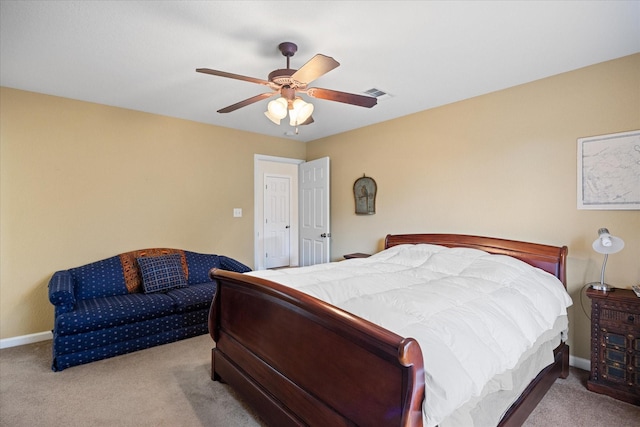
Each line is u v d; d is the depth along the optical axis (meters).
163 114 3.72
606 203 2.40
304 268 2.52
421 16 1.86
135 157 3.58
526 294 2.02
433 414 1.04
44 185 3.07
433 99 3.21
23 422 1.85
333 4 1.75
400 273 2.40
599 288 2.28
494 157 3.00
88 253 3.30
